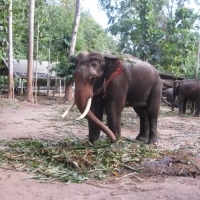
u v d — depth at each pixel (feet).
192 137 29.94
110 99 20.70
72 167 16.80
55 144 21.65
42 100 78.59
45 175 15.66
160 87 24.86
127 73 21.58
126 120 40.68
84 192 13.69
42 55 120.67
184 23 79.36
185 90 55.21
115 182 15.21
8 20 68.74
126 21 82.58
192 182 15.58
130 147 21.52
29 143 22.07
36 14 81.61
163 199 13.05
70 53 75.15
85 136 27.99
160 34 78.28
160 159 19.06
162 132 32.71
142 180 15.65
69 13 111.34
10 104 61.05
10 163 17.38
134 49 82.99
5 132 29.63
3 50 61.87
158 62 79.66
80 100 18.12
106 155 18.75
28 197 12.87
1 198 12.63
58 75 75.77
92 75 18.45
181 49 77.97
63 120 39.50
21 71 98.84
